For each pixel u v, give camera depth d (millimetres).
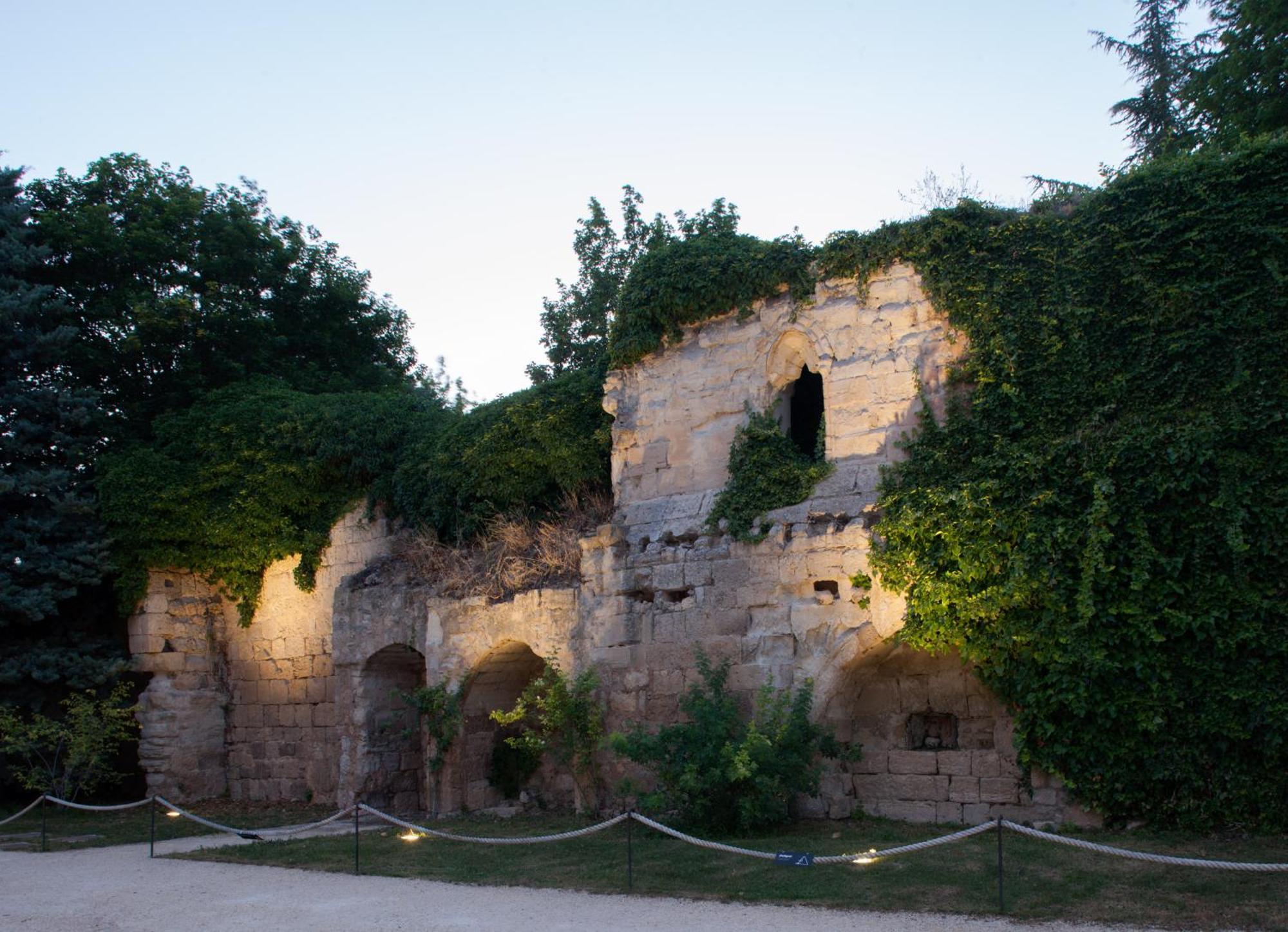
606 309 36531
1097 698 14609
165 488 27359
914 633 16234
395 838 18078
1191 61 33750
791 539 17859
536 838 14062
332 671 26250
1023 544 15305
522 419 23609
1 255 27406
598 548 20328
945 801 16766
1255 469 13984
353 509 26906
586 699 19562
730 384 19812
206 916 12320
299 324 35219
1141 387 15250
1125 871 12000
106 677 26312
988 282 16953
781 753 15984
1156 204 15578
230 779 27812
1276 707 13391
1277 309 14359
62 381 29344
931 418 17125
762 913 11188
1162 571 14359
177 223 32000
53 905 13469
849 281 18516
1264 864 9695
